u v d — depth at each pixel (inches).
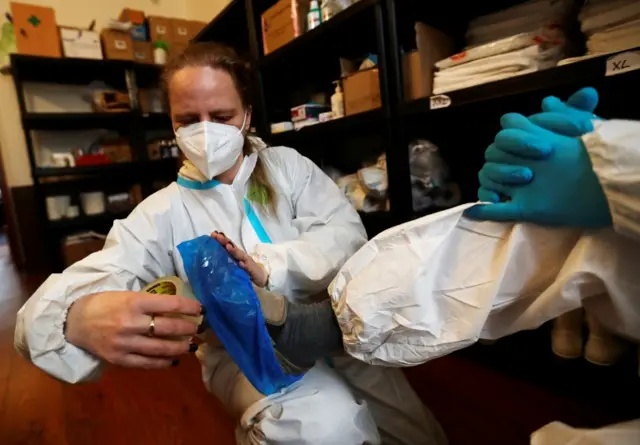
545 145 18.5
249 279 24.7
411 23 59.0
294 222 36.2
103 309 23.0
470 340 20.7
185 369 61.0
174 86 32.9
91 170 123.0
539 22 46.5
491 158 21.3
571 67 36.9
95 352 23.5
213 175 33.4
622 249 17.6
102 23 133.3
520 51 42.6
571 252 19.1
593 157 16.8
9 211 130.6
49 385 59.1
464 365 55.0
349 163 84.6
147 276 31.1
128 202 135.2
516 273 20.5
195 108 32.7
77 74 128.5
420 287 21.5
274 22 73.6
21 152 129.9
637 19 36.3
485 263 21.2
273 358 23.3
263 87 80.4
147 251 30.8
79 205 133.1
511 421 42.9
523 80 40.5
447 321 21.8
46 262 135.6
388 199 62.4
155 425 47.6
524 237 20.3
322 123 66.9
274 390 24.7
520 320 21.0
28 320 23.7
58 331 24.0
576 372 45.9
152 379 58.7
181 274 31.9
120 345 22.2
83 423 49.2
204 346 35.7
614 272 17.6
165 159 131.9
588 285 18.4
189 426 46.8
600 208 17.2
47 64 116.0
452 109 54.9
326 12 63.6
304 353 25.6
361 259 24.5
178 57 33.6
